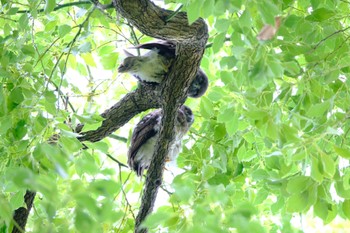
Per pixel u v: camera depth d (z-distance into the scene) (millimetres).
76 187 6672
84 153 11367
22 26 11219
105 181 6762
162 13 10344
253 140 13062
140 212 11781
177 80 11148
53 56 13203
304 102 10531
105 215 6680
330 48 10648
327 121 10062
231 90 10469
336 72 10328
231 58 10086
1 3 11734
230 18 9922
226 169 13305
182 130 13141
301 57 12438
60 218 8391
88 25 12328
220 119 11172
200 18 10523
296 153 9359
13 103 10664
